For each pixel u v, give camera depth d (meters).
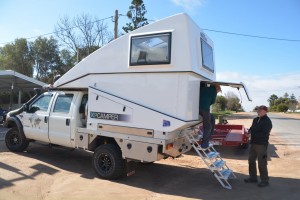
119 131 7.30
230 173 7.69
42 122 8.91
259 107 7.38
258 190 7.05
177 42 6.68
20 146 9.70
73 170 8.12
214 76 8.48
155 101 6.88
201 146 7.38
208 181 7.70
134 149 7.05
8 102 28.02
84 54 38.94
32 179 7.14
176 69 6.64
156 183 7.39
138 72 7.11
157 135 6.81
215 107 51.25
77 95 8.36
